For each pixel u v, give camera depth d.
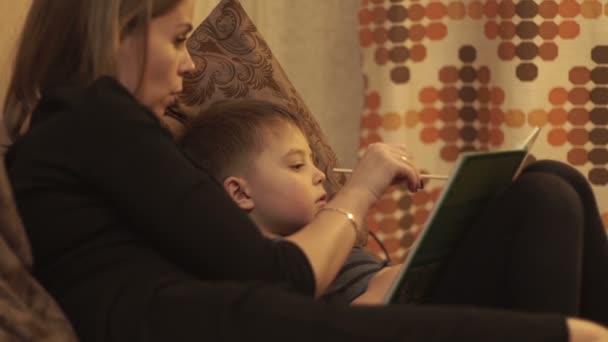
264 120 1.73
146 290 1.17
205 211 1.23
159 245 1.25
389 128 2.84
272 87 2.04
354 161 3.10
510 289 1.29
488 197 1.45
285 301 1.11
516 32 2.79
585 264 1.41
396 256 2.87
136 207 1.22
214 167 1.71
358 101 3.08
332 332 1.06
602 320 1.42
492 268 1.34
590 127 2.83
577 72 2.80
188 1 1.47
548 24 2.78
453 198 1.31
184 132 1.82
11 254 1.22
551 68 2.80
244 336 1.09
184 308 1.12
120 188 1.22
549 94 2.82
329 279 1.37
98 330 1.19
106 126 1.23
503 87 2.82
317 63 3.07
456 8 2.85
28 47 1.47
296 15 3.05
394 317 1.06
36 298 1.21
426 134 2.92
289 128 1.72
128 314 1.16
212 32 2.05
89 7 1.40
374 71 2.87
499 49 2.82
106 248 1.25
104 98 1.25
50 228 1.26
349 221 1.44
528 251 1.26
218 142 1.73
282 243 1.31
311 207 1.68
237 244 1.24
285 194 1.67
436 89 2.90
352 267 1.72
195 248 1.22
